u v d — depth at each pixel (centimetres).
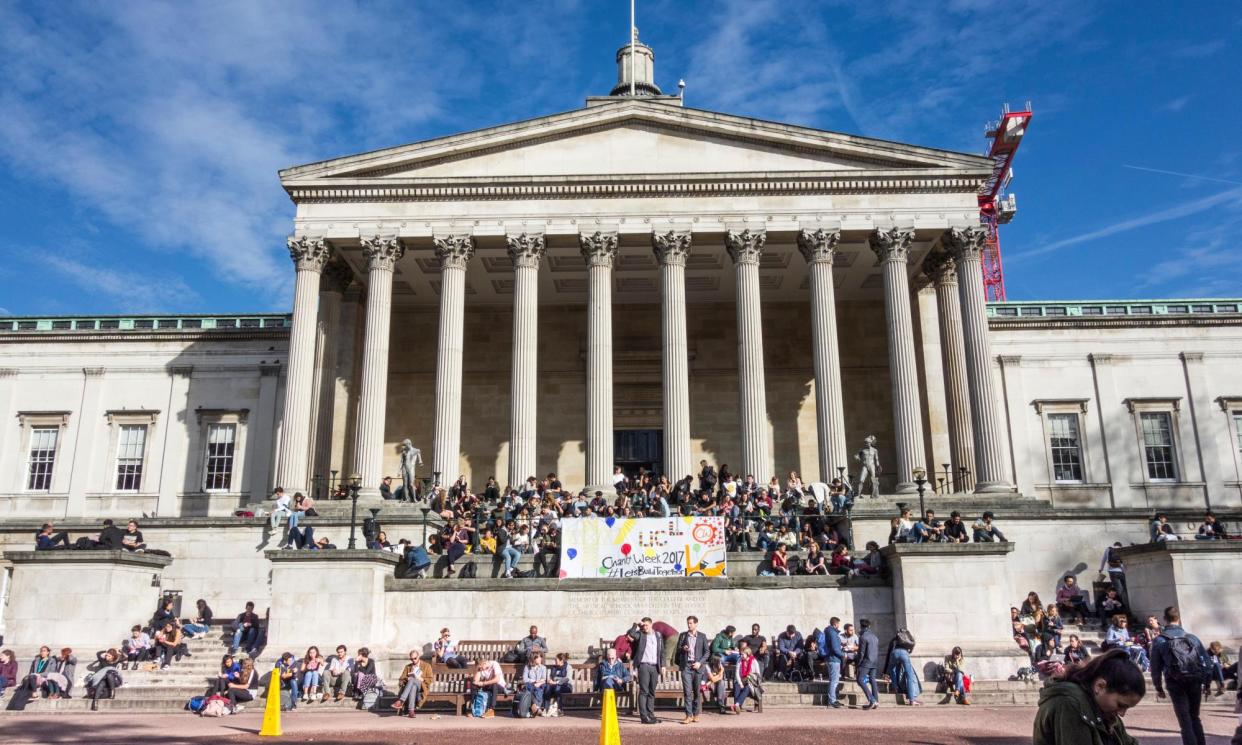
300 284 5059
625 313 6278
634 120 5262
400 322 6291
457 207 5159
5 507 6341
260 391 6450
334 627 3158
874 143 5109
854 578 3288
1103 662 755
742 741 2114
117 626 3372
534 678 2725
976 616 3073
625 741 2125
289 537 3744
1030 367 6322
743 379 4897
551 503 4216
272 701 2306
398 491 4531
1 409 6506
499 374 6184
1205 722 2348
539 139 5247
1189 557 3228
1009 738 2109
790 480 4584
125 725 2520
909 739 2111
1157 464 6172
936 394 5459
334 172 5159
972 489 5034
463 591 3344
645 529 3641
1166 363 6297
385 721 2603
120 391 6519
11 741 2198
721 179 5091
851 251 5431
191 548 4416
